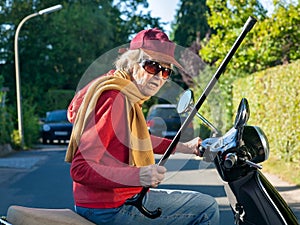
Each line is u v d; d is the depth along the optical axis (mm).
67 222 2814
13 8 37750
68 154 2934
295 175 10500
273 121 13609
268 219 2805
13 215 2943
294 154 12039
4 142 20422
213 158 2875
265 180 2908
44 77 37844
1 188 10742
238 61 17641
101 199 2877
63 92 36781
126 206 2922
